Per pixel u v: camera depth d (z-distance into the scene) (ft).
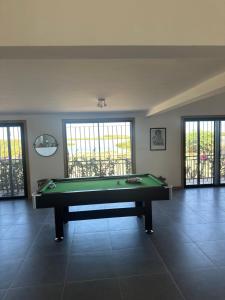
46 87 9.90
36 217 15.47
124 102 14.73
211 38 4.23
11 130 20.25
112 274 8.73
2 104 14.37
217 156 21.89
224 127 21.77
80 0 4.00
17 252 10.66
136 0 4.09
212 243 10.85
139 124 21.12
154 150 21.39
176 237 11.62
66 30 4.01
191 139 21.70
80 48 4.21
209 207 16.16
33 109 17.02
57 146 20.54
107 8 4.05
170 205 16.81
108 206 17.17
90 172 21.58
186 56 4.90
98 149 21.52
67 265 9.45
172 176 21.68
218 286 7.82
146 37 4.14
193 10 4.19
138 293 7.64
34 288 8.08
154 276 8.50
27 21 3.96
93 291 7.82
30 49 4.19
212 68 7.71
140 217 14.61
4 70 7.38
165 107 14.84
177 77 8.80
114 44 4.10
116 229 12.93
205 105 21.24
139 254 10.11
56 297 7.60
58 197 11.43
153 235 11.97
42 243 11.53
